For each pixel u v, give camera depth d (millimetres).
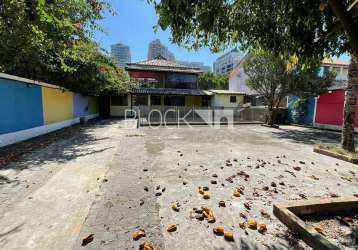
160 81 24641
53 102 11445
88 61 12477
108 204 3348
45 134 10281
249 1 3094
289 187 4148
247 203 3428
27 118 8977
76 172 4836
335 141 9633
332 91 14125
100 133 10773
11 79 7883
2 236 2564
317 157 6656
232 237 2555
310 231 2461
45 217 2977
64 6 7137
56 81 12188
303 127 15547
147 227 2762
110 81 16734
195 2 2574
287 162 6004
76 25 8070
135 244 2432
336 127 13688
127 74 22562
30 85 9195
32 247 2375
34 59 7820
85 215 3029
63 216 3006
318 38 3215
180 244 2445
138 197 3605
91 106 19484
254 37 3586
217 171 5051
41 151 6836
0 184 4129
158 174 4766
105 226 2770
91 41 11148
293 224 2697
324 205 3133
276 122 18250
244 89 28188
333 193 3877
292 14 2963
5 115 7594
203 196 3646
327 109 14531
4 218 2949
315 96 14656
